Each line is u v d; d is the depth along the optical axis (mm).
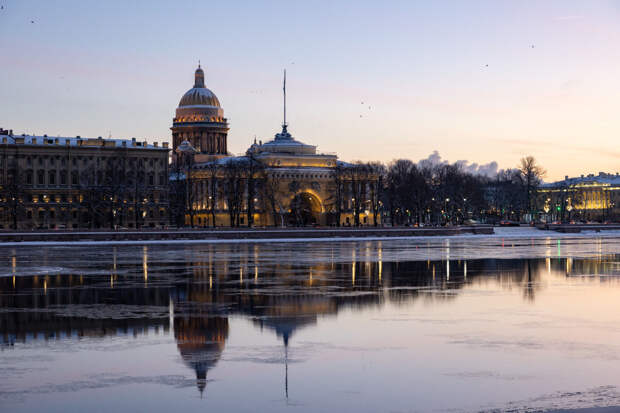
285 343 49500
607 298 69625
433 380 41156
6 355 46219
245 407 36969
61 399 37969
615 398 38125
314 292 73750
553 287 78062
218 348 48125
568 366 43844
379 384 40438
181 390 39406
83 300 68125
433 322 56688
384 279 85625
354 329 54000
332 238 193125
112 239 174375
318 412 36344
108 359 45312
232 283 81375
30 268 99562
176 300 68062
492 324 55906
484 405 37219
